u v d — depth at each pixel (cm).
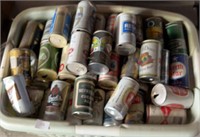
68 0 117
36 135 94
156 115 79
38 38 97
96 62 79
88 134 75
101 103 84
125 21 88
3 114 77
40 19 102
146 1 116
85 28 84
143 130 73
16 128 75
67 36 88
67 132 75
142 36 94
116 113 76
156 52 85
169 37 95
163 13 100
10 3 118
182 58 88
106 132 73
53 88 83
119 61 89
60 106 81
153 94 81
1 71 85
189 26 97
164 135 73
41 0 119
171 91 78
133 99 80
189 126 74
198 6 116
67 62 80
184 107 81
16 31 96
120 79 85
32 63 90
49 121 75
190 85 86
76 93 79
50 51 88
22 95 80
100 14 99
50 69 86
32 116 83
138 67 86
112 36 86
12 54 87
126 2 116
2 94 81
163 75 85
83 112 77
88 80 80
